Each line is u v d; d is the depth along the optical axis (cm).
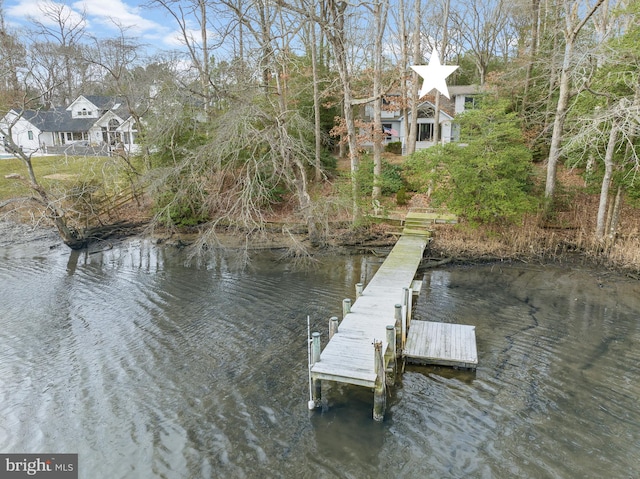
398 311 815
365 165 1741
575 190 1705
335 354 741
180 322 1059
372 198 1789
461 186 1498
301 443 632
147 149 1894
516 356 862
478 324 1010
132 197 2119
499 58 3544
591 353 870
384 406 688
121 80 2230
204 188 1600
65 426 684
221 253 1652
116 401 745
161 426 677
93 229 1902
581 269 1376
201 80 1596
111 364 867
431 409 702
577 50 1445
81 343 959
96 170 2141
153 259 1617
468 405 710
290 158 1581
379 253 1598
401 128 3023
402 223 1742
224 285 1318
